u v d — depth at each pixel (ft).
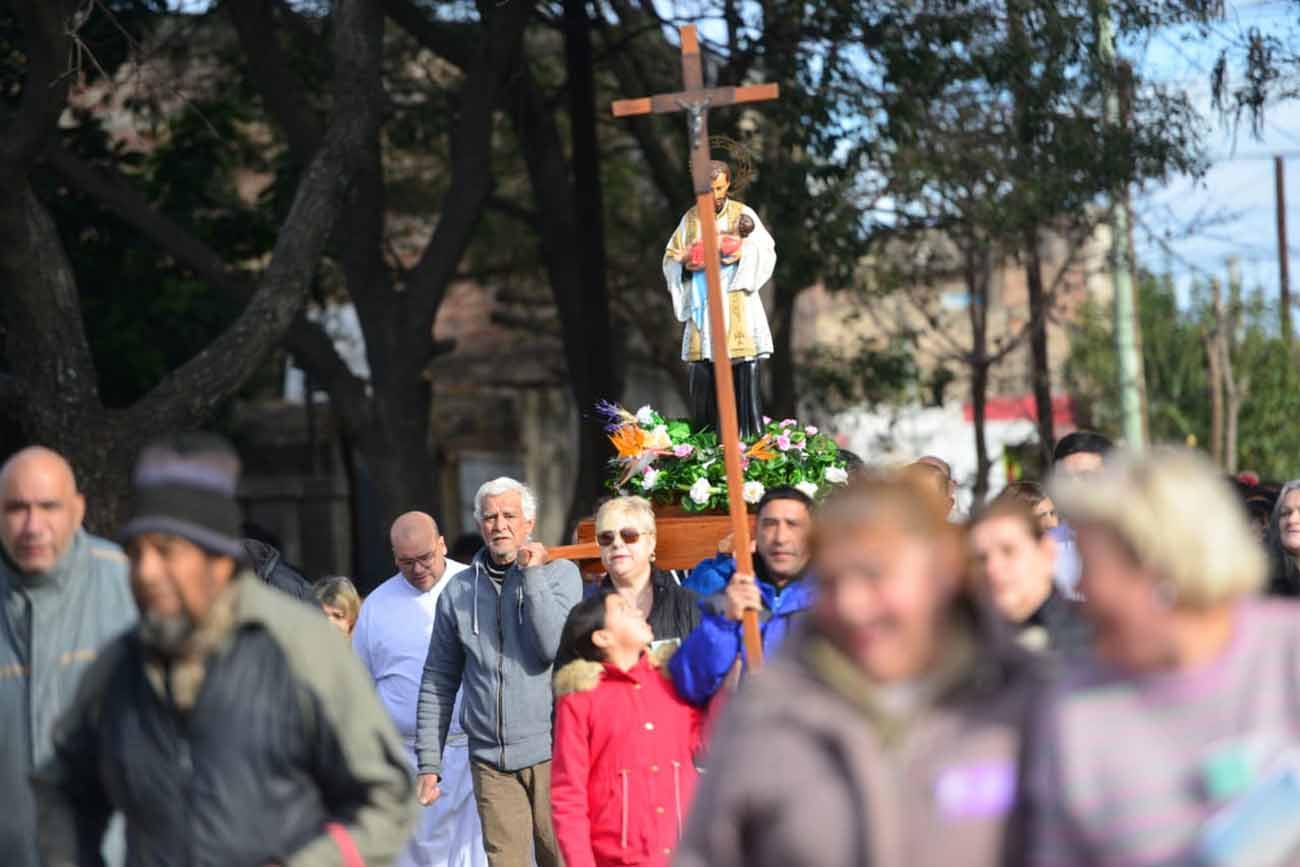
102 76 79.00
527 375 136.67
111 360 81.00
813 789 14.79
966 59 71.05
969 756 14.75
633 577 30.99
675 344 119.55
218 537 18.08
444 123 96.78
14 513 21.09
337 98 63.00
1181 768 14.11
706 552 36.96
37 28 53.57
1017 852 14.71
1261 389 150.20
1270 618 14.62
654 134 92.22
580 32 78.95
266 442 112.68
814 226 77.82
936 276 107.34
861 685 14.96
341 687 18.38
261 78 76.02
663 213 114.42
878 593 14.79
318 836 18.30
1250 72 68.33
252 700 18.13
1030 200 74.64
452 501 130.31
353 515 114.21
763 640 26.17
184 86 94.22
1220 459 141.90
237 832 17.93
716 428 39.27
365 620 39.22
